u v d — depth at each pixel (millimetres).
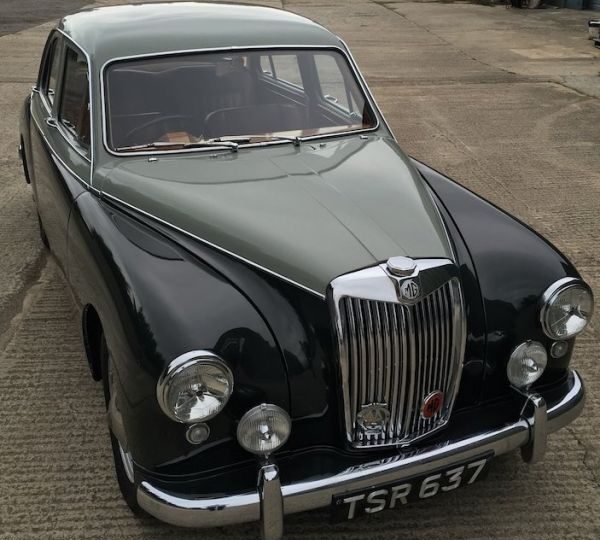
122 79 3363
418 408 2541
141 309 2326
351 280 2393
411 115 9055
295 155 3328
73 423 3379
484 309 2658
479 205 3217
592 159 7379
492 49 14023
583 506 2916
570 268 2805
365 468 2404
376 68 12039
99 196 3109
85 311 2934
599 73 11703
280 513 2299
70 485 3004
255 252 2602
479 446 2549
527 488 3012
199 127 3389
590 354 3939
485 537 2768
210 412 2217
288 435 2365
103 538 2738
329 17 18547
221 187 2984
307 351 2418
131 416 2334
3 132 8000
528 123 8742
